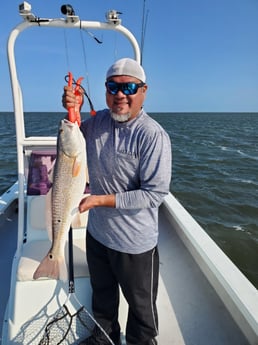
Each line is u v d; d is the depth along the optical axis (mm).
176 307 2406
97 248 2027
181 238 3324
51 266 1982
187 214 3527
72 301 2160
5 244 3627
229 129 43281
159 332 2186
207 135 32125
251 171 13758
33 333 2023
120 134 1775
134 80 1673
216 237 6996
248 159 16781
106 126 1857
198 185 11266
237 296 2104
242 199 9719
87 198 1752
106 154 1824
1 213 3822
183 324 2250
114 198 1743
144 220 1839
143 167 1716
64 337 1982
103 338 1976
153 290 1954
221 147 21812
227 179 12195
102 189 1924
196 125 53969
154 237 1911
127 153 1750
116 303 2135
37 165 3328
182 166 14719
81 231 2768
